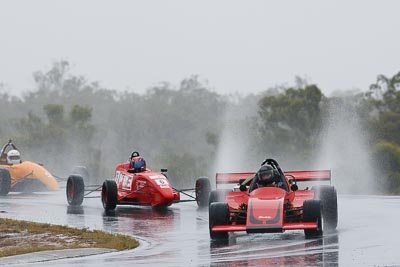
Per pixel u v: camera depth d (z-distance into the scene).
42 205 70.19
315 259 36.91
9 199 76.81
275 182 48.41
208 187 65.69
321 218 44.66
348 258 36.88
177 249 42.31
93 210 65.38
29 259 39.78
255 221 43.12
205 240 45.72
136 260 38.59
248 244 43.25
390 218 54.41
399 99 145.50
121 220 57.50
